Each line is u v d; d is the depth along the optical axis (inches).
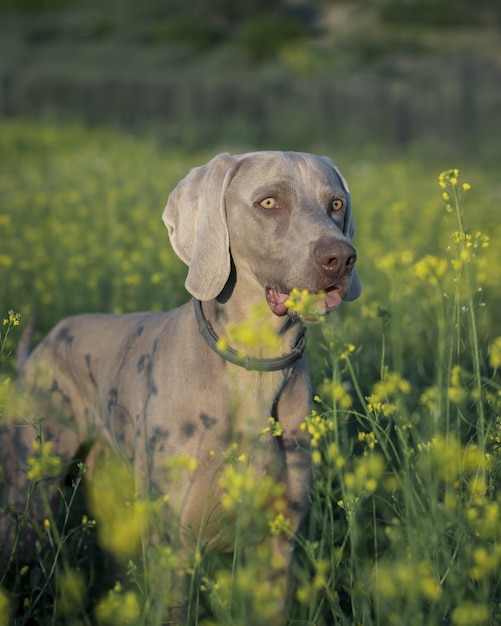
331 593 111.9
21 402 159.3
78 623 104.7
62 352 165.6
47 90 1136.2
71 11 2058.3
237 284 137.8
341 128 1081.4
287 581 131.9
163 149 913.5
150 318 158.6
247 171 137.1
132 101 1150.3
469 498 120.2
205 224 137.8
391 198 480.7
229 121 1082.1
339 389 101.9
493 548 110.5
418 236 347.6
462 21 2255.2
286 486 133.6
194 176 142.6
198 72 1517.0
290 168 136.1
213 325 136.1
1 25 1851.6
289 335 136.2
